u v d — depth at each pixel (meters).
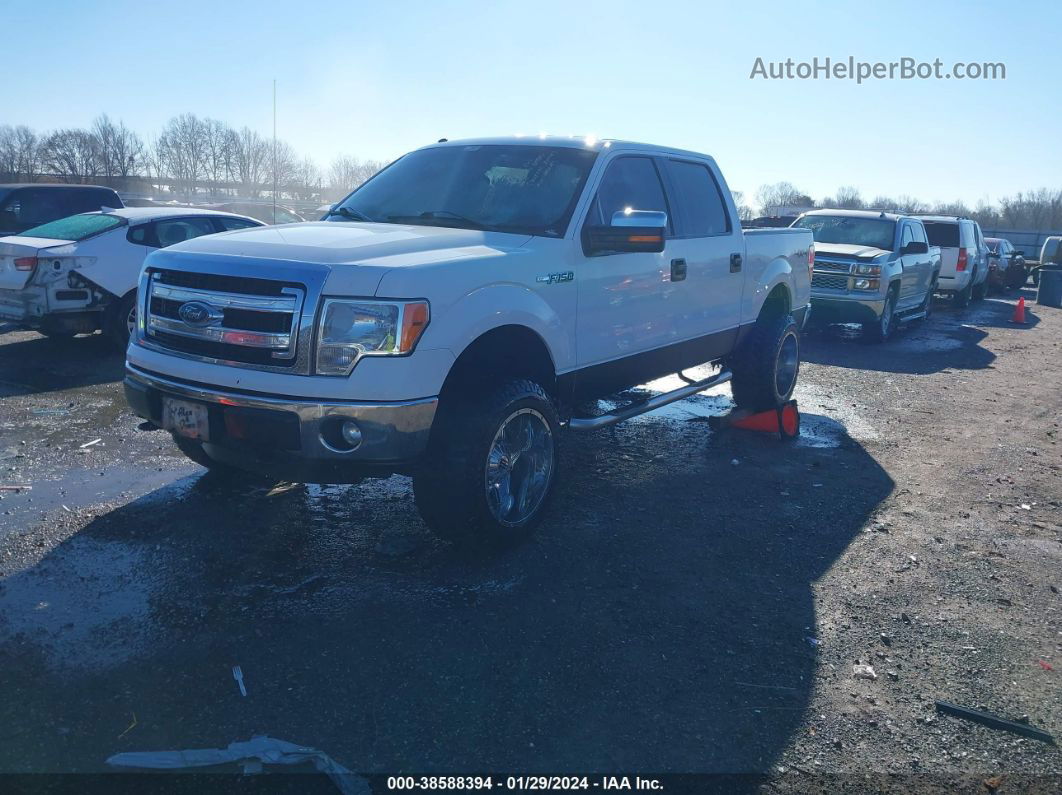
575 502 5.31
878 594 4.26
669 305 5.66
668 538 4.81
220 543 4.42
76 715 2.96
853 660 3.62
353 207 5.36
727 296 6.42
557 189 5.00
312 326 3.73
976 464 6.69
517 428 4.35
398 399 3.76
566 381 4.83
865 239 13.73
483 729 3.00
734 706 3.23
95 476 5.34
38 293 8.54
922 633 3.88
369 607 3.82
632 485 5.71
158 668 3.26
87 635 3.47
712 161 6.50
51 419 6.61
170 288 4.13
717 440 6.98
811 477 6.12
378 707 3.09
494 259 4.24
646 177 5.60
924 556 4.78
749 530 5.01
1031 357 12.59
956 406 8.85
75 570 4.04
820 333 14.21
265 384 3.80
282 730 2.93
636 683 3.34
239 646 3.45
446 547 4.52
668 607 3.98
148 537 4.46
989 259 25.53
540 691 3.25
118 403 7.18
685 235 5.89
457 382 4.26
